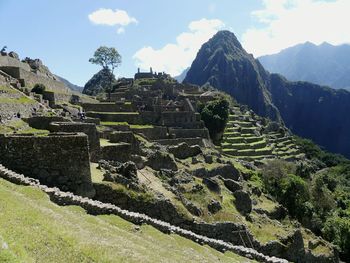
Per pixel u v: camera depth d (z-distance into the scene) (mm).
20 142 24875
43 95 66375
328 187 102750
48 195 22531
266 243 37062
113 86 161750
